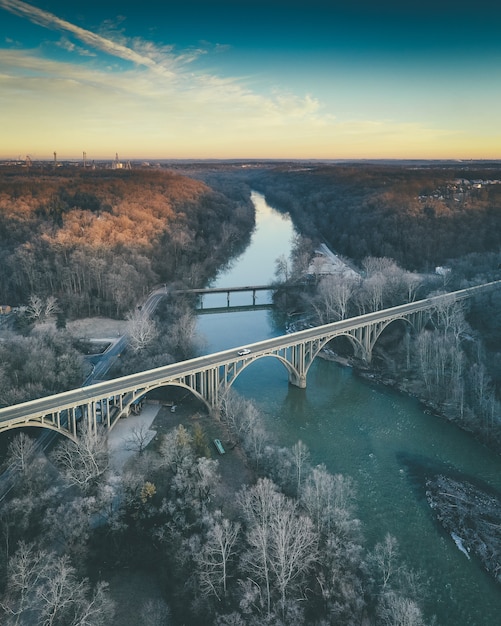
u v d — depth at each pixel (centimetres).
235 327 14212
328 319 13375
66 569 5034
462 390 9169
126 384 8150
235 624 4878
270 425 9069
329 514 5869
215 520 5903
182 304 14412
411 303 12312
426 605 5556
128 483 6234
